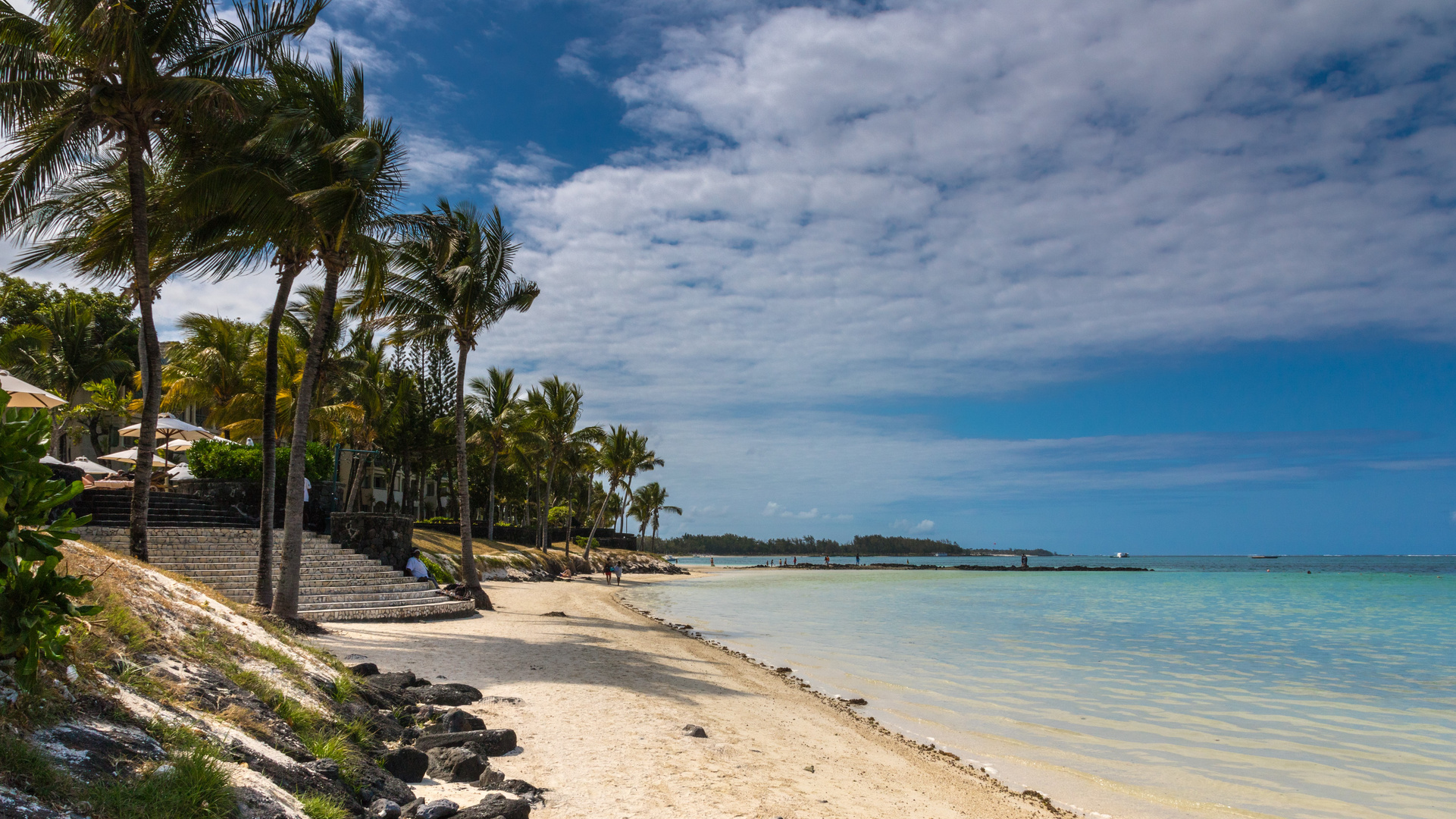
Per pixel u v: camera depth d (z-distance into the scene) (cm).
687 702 1131
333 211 1409
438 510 7144
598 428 5775
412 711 836
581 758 771
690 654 1745
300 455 1526
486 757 734
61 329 3625
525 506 7688
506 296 2567
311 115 1462
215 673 573
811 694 1416
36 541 363
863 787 805
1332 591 5725
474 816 523
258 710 553
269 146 1420
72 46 1178
